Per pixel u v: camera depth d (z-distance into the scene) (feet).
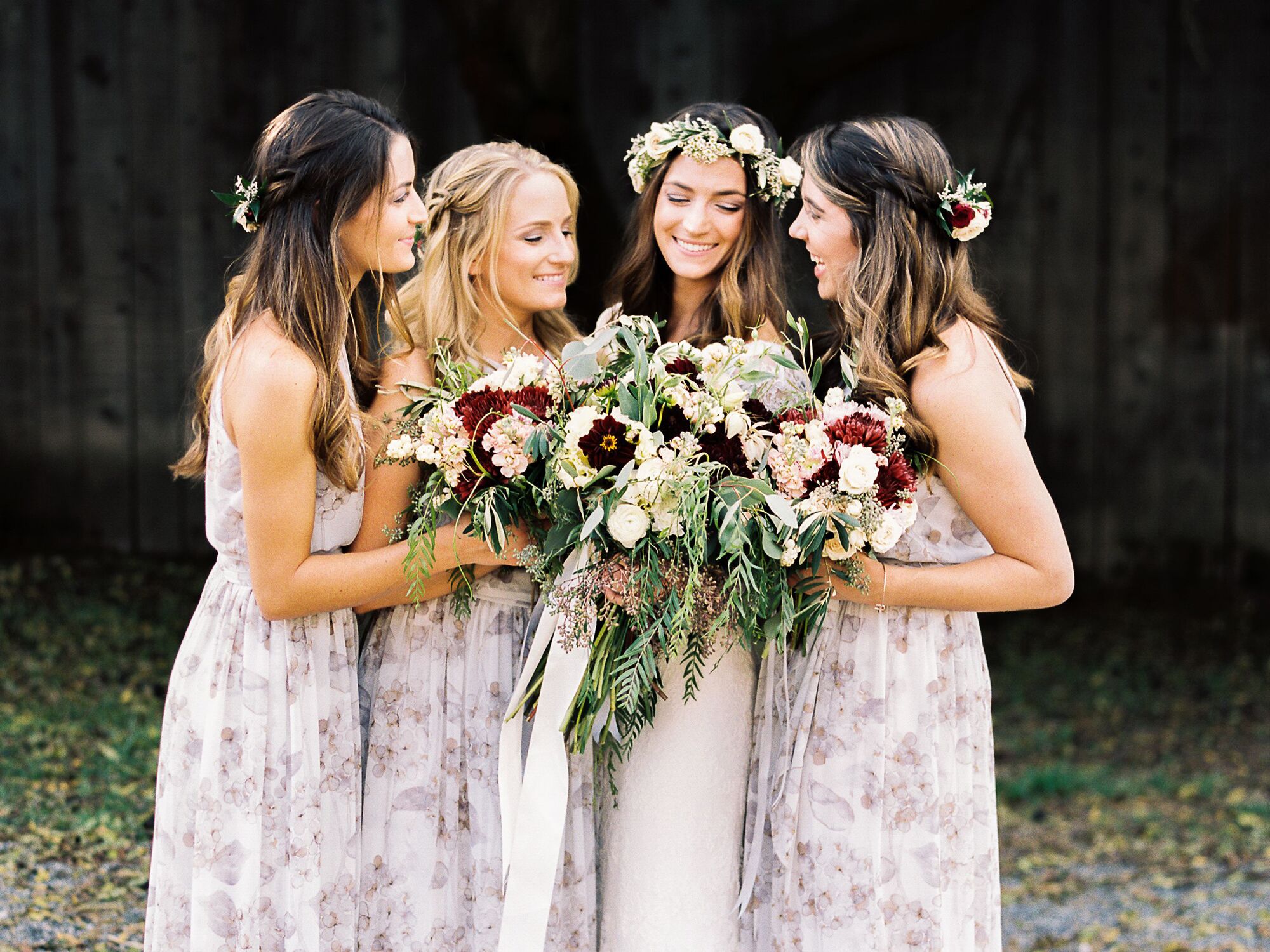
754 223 9.02
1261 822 14.85
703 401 7.19
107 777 13.98
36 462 23.75
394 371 7.97
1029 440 23.93
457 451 7.27
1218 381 23.86
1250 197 23.56
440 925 7.89
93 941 10.31
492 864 7.86
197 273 23.39
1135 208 23.63
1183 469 24.04
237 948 7.43
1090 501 24.09
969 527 7.84
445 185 8.54
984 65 23.36
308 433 7.29
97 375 23.57
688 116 9.06
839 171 7.81
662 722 7.91
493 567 7.99
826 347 8.42
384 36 22.95
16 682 16.99
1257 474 23.93
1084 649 21.59
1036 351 23.79
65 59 23.13
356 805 7.75
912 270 7.65
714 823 7.91
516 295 8.49
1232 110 23.44
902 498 7.19
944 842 7.81
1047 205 23.61
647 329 7.48
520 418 7.23
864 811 7.66
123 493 23.68
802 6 22.76
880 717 7.67
